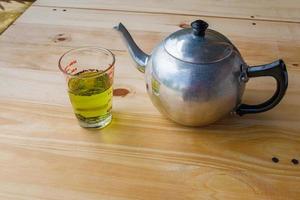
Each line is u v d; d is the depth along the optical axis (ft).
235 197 1.04
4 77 1.51
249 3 2.10
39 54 1.65
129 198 1.04
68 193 1.06
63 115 1.33
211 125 1.28
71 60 1.39
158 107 1.26
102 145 1.22
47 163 1.15
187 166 1.14
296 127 1.27
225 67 1.13
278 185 1.07
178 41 1.16
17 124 1.29
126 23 1.90
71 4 2.09
